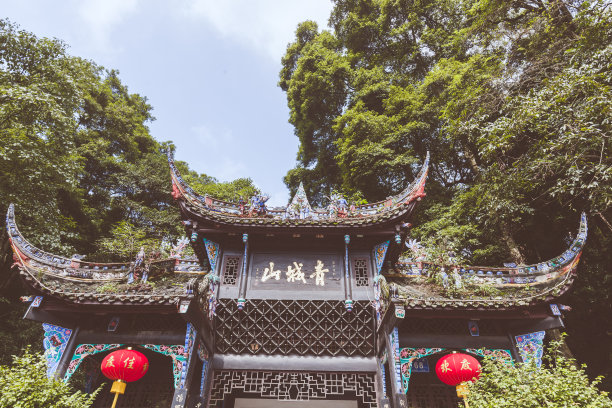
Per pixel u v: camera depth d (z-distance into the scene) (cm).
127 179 2759
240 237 1106
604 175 988
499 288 1027
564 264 950
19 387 682
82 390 1216
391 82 2586
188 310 815
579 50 1166
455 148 2100
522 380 670
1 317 1469
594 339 1441
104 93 3056
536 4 1691
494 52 1708
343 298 1034
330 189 2919
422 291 1054
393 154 2134
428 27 2677
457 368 810
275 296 1030
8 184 1477
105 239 2030
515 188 1278
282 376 1016
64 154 1747
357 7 2942
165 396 1061
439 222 1738
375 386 960
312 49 2922
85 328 946
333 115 2911
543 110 1125
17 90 1449
